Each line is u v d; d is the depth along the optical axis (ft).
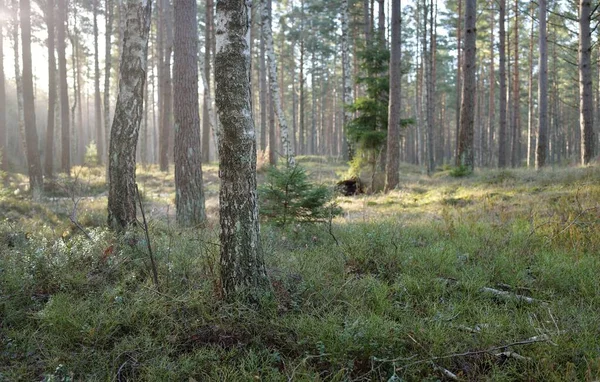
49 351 11.77
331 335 11.76
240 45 13.34
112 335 12.46
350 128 54.95
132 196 22.65
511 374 10.75
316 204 24.63
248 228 13.47
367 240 19.98
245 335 12.25
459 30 95.40
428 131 76.84
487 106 161.99
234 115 13.23
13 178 65.82
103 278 15.43
